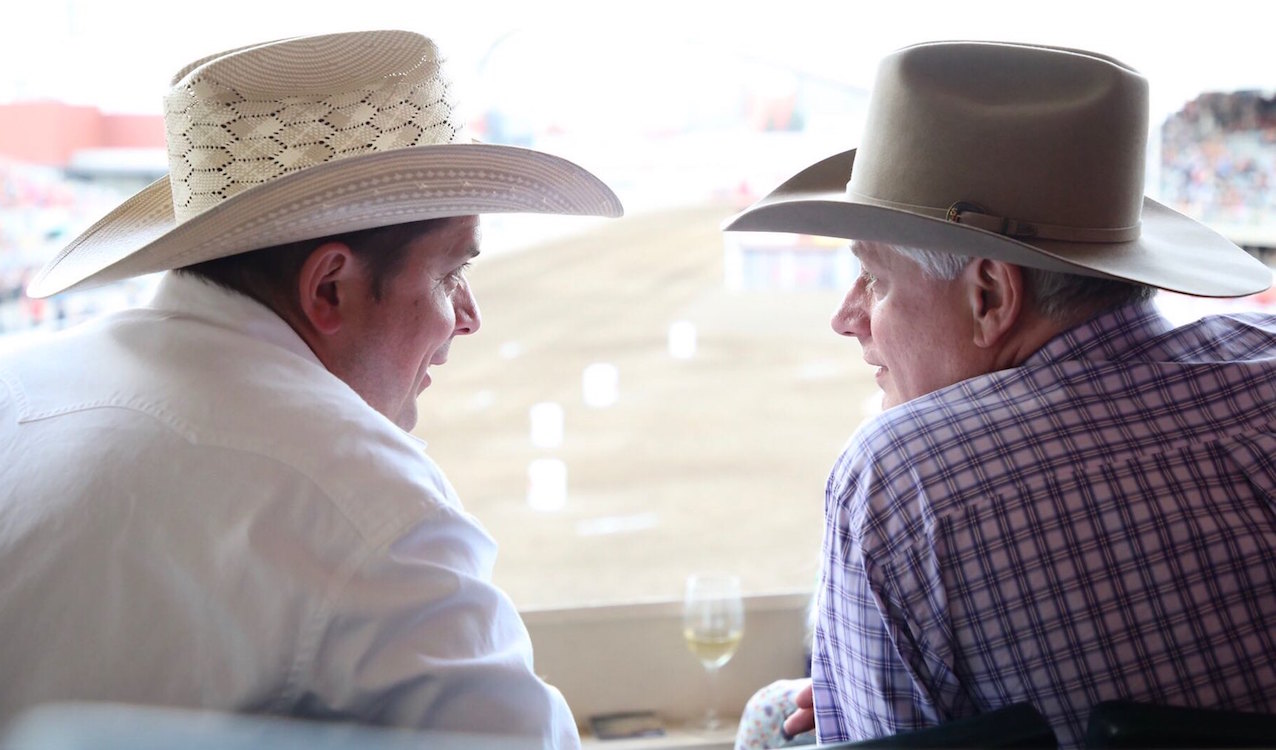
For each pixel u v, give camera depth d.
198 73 0.86
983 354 0.88
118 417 0.77
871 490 0.81
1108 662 0.76
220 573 0.72
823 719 0.91
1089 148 0.86
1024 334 0.87
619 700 1.51
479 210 0.88
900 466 0.80
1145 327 0.86
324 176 0.79
